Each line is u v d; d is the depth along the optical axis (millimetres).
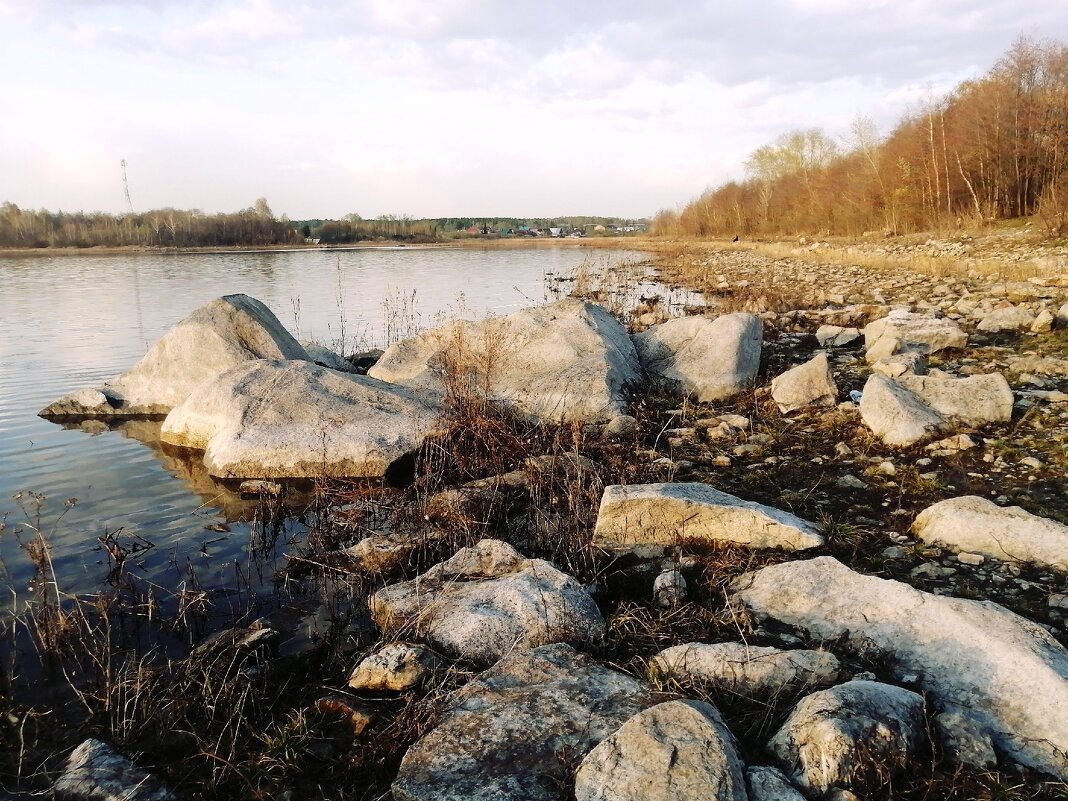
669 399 9219
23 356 13328
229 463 7172
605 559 5211
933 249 28469
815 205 51781
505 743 3211
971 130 33969
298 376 8031
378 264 43406
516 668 3744
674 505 5238
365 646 4363
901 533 5270
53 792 3229
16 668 4227
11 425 9078
